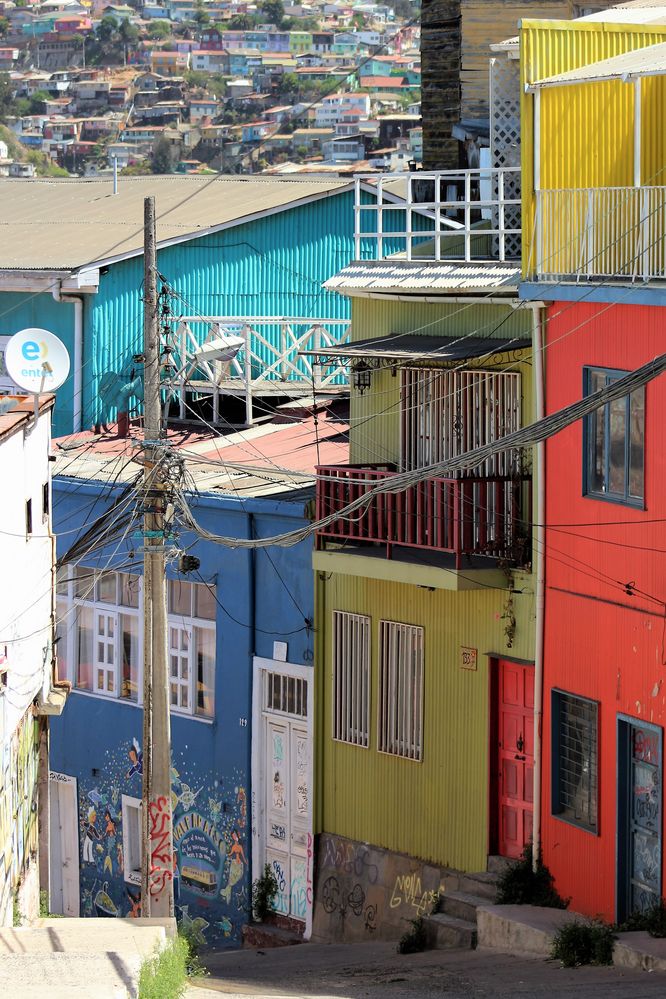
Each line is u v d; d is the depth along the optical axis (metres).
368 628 37.38
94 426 50.88
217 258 53.00
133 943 26.20
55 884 45.56
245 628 40.22
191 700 42.03
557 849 32.81
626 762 30.84
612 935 29.36
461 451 35.50
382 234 37.81
